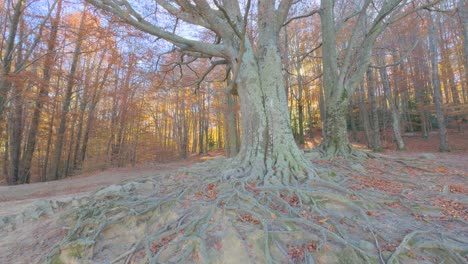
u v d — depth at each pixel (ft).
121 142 59.62
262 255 9.34
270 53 19.42
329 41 30.32
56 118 50.52
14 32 33.47
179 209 13.71
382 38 49.39
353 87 28.55
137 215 13.89
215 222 11.78
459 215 11.92
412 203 13.47
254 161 17.67
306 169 17.34
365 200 13.66
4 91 34.27
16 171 46.32
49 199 21.77
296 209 12.75
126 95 50.60
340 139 27.99
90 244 11.93
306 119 107.24
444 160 28.58
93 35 32.71
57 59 43.62
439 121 45.16
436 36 53.16
